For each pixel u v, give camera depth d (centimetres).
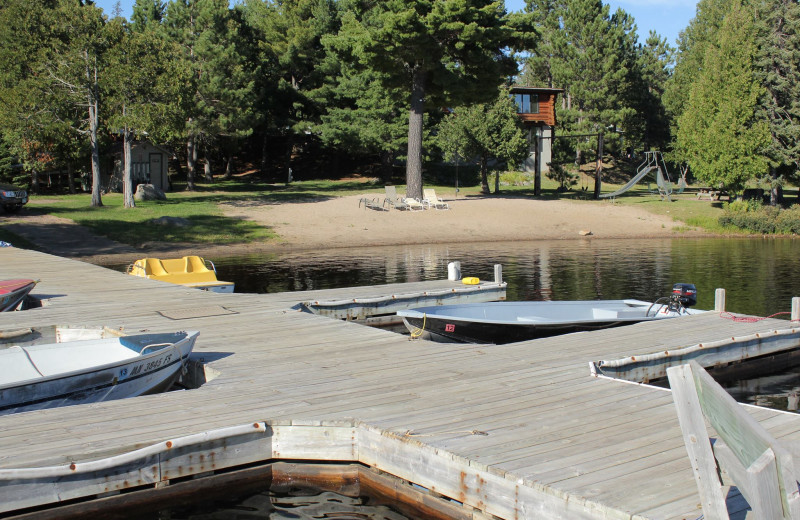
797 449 340
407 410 668
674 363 934
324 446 639
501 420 634
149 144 4394
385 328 1438
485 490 525
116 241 2867
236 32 4453
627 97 6297
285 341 995
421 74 3825
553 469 516
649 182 6525
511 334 1142
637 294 1794
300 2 5038
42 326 1089
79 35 3288
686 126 4600
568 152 5278
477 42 3603
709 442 370
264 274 2203
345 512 606
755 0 4534
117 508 586
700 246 3105
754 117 4306
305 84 5272
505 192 4903
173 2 4512
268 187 4900
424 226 3488
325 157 6288
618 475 503
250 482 642
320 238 3162
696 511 442
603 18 5972
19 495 533
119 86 3188
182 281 1708
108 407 688
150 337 869
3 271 1780
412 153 3900
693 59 6191
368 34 3572
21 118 3169
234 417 654
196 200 3972
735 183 4253
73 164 4262
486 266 2377
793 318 1218
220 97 4278
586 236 3484
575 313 1339
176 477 598
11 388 688
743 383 1041
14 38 3256
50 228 2978
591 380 773
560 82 6034
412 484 596
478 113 4444
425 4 3588
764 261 2517
